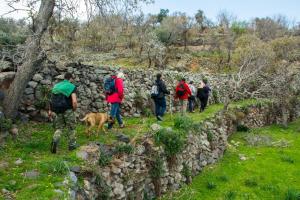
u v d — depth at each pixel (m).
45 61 12.28
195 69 43.97
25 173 7.63
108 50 46.84
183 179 12.70
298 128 26.91
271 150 19.53
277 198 13.36
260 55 35.69
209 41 64.62
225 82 27.31
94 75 13.89
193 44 64.94
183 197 11.77
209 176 14.33
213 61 48.97
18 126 10.77
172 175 11.85
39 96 11.83
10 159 8.43
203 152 15.13
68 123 9.21
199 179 13.84
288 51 45.41
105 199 8.42
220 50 56.38
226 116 21.28
